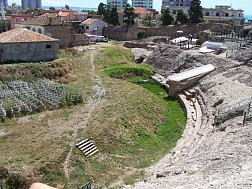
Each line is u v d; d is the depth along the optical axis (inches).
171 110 2016.5
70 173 1167.0
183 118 1860.2
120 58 3218.5
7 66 2188.7
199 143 1354.6
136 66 2947.8
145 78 2795.3
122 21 5654.5
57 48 2588.6
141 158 1337.4
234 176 868.0
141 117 1754.4
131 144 1450.5
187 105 1999.3
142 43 3870.6
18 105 1683.1
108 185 1114.7
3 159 1189.1
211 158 1077.8
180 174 1010.7
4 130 1453.0
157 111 1932.8
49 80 2209.6
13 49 2377.0
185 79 2314.2
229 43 3065.9
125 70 2795.3
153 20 5979.3
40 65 2310.5
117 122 1599.4
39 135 1413.6
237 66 2308.1
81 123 1561.3
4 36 2497.5
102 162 1274.6
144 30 4633.4
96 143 1391.5
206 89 2121.1
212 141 1298.0
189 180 912.9
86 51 3218.5
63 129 1485.0
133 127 1614.2
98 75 2546.8
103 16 5393.7
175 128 1704.0
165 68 2987.2
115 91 2134.6
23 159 1198.3
